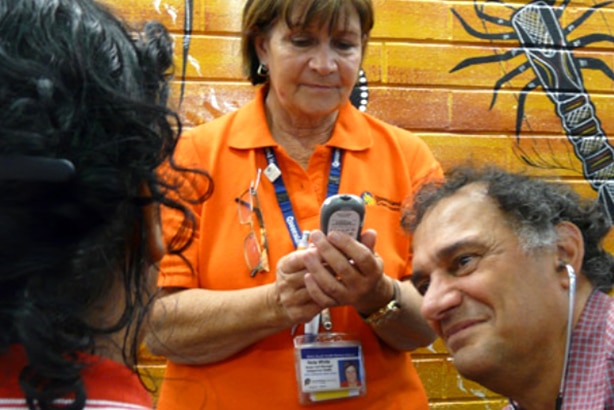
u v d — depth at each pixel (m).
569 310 1.38
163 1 3.00
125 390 0.77
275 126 2.19
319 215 2.01
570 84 3.26
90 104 0.71
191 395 2.00
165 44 0.85
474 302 1.40
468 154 3.16
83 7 0.78
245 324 1.94
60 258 0.68
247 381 1.98
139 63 0.80
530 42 3.24
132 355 0.81
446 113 3.16
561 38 3.26
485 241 1.40
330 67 2.05
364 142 2.15
